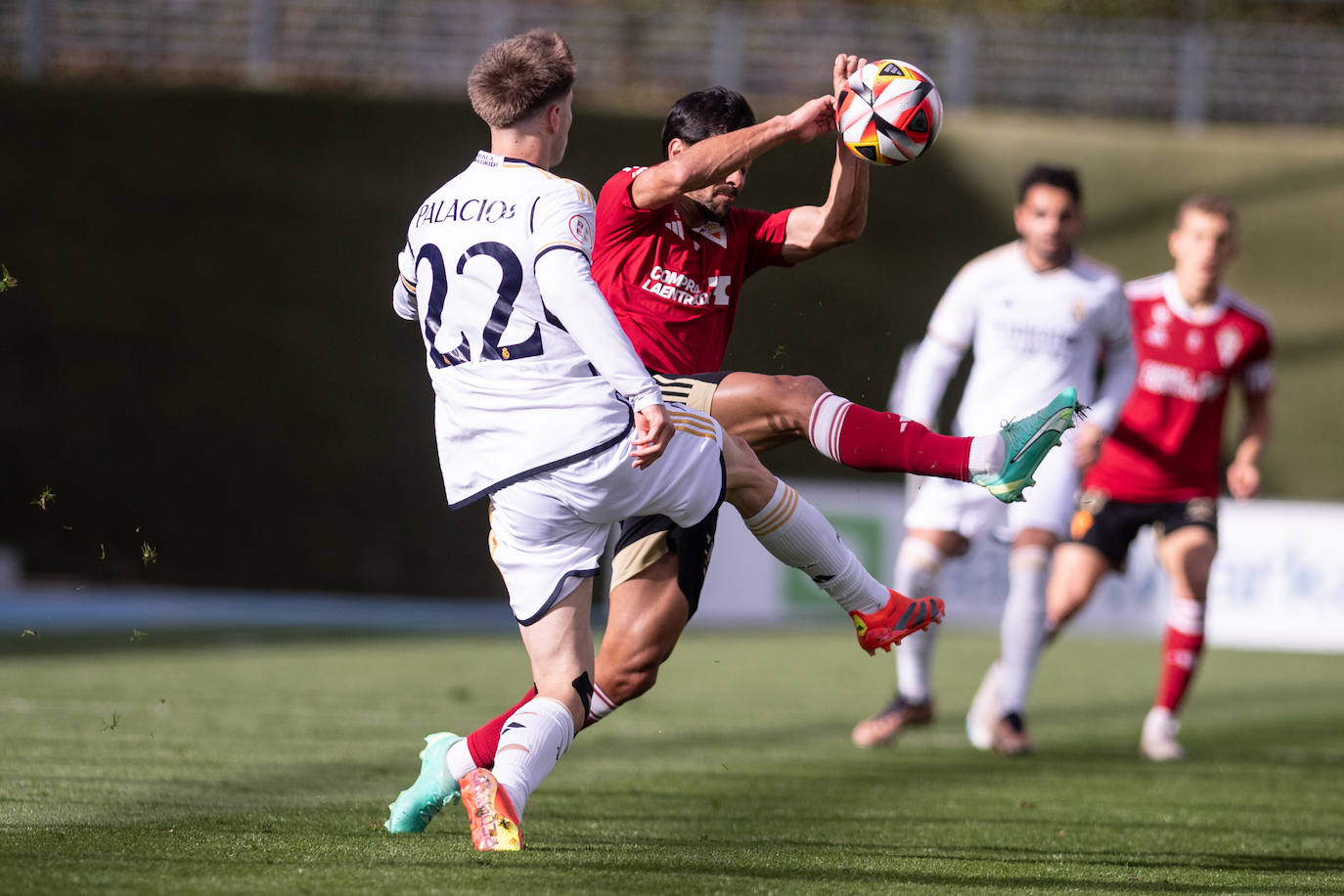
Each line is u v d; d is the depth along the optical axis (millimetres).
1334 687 30219
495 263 9727
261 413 45125
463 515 45000
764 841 11664
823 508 41250
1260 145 46594
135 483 44969
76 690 22656
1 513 44719
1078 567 21234
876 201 46344
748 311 45219
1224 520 39688
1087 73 52625
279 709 21031
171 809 12211
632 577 11266
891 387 45656
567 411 9789
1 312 45031
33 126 45500
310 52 51781
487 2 52344
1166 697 19766
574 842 11070
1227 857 11875
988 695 20141
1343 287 46312
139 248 45406
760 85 51781
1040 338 20266
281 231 45562
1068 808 14656
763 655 32750
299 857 9758
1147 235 47062
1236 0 66062
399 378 45250
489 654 30672
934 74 51969
